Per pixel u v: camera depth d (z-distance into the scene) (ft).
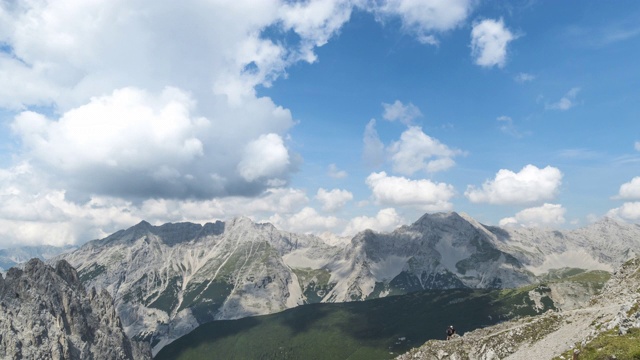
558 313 447.83
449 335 538.88
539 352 358.02
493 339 455.22
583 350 247.29
